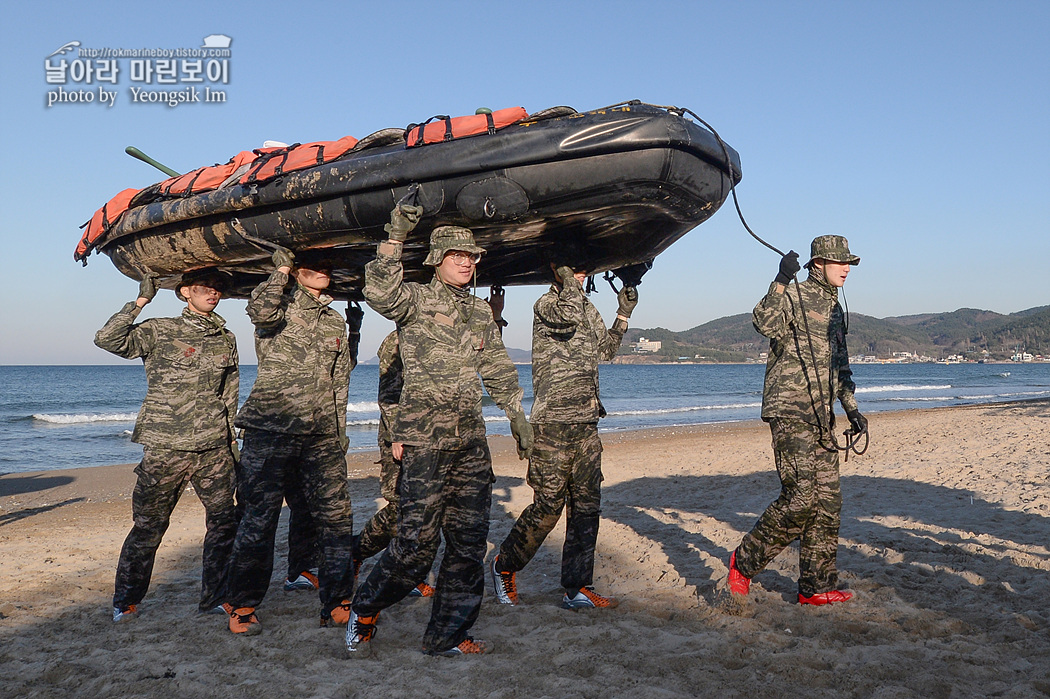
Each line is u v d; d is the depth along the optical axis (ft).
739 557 12.89
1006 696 8.74
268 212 11.68
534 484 12.54
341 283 14.28
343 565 11.96
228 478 12.82
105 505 31.42
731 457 39.19
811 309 12.77
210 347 12.71
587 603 12.80
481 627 11.95
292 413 11.51
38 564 17.88
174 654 10.75
